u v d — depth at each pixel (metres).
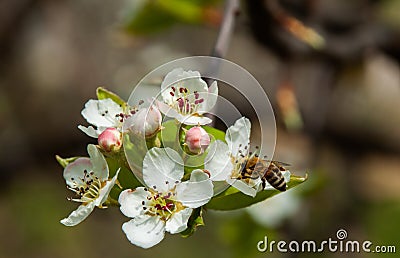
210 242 1.26
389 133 1.02
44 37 1.32
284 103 0.66
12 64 1.27
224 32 0.54
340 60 0.72
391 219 0.88
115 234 1.41
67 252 1.38
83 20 1.38
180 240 1.31
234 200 0.51
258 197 0.50
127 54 1.34
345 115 1.01
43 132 1.22
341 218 0.89
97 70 1.34
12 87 1.28
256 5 0.61
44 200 1.36
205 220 1.25
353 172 1.00
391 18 0.76
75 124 1.22
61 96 1.29
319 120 0.76
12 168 1.22
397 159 1.04
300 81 0.84
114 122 0.50
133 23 0.73
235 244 0.74
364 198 0.95
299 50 0.66
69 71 1.33
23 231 1.37
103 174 0.50
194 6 0.70
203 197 0.49
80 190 0.50
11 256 1.37
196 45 1.21
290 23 0.62
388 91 1.00
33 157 1.22
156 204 0.49
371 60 0.74
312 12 0.71
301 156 0.82
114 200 0.50
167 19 0.72
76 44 1.37
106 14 1.39
